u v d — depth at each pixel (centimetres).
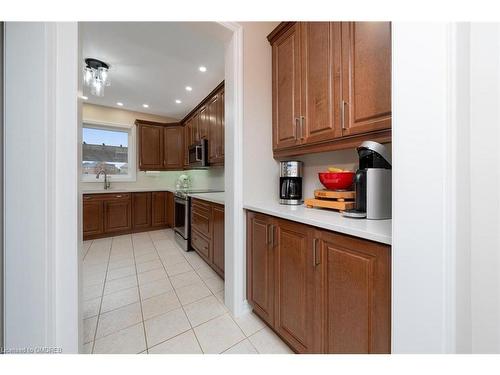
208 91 362
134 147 466
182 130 468
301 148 160
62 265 87
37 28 80
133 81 327
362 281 86
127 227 420
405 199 61
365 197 113
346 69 126
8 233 78
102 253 309
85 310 173
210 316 166
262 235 150
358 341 88
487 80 55
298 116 157
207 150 350
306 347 114
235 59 163
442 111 54
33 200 80
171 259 287
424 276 58
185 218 321
